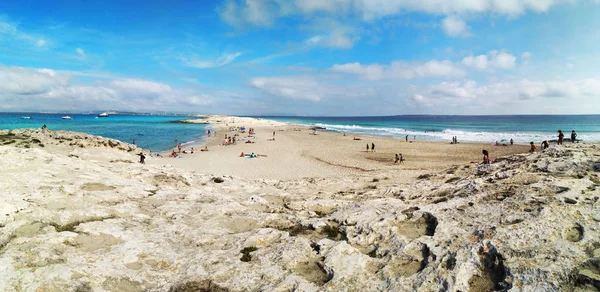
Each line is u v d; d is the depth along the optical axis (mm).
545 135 72688
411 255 6066
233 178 17016
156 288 5281
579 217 6273
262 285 5418
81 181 9727
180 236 7270
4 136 25250
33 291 4574
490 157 38375
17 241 5750
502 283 4891
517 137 69188
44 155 11961
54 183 9016
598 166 10094
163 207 8984
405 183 14469
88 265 5441
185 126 119812
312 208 10234
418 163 33844
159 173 14320
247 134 80688
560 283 4570
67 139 28062
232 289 5340
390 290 5078
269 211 9680
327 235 7691
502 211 7184
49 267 5117
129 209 8297
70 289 4805
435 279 5164
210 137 72250
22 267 4984
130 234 6887
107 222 7234
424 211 8023
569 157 11312
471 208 7828
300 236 7602
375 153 42938
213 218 8461
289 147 50875
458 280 5051
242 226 8148
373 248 6734
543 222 6215
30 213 6730
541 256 5203
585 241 5434
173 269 5855
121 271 5504
